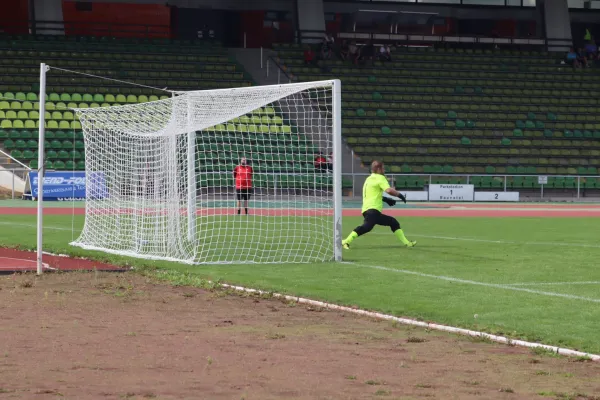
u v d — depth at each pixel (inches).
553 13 2967.5
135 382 353.4
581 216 1678.2
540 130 2679.6
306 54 2689.5
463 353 430.6
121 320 513.0
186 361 397.1
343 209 1808.6
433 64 2824.8
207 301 600.1
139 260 854.5
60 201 1950.1
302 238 1139.3
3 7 2573.8
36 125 2253.9
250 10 2790.4
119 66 2534.5
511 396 342.0
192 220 950.4
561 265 827.4
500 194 2325.3
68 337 453.4
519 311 562.3
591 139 2687.0
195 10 2753.4
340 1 2869.1
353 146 2477.9
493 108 2699.3
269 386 350.0
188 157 956.0
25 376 361.1
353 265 829.2
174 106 949.2
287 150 2005.4
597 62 2967.5
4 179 2062.0
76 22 2640.3
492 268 802.2
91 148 1067.9
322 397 334.0
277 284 689.6
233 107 917.2
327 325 509.4
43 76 760.3
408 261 861.2
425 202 2260.1
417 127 2583.7
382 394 340.5
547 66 2888.8
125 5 2691.9
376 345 447.5
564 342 460.1
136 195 992.2
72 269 769.6
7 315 525.7
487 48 2977.4
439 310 564.7
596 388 359.6
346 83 2669.8
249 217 1488.7
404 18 2923.2
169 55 2613.2
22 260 837.8
